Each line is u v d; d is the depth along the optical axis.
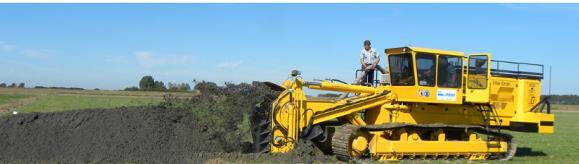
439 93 13.60
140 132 12.57
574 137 25.50
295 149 12.50
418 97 13.32
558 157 16.27
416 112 13.78
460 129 14.02
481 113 14.61
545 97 15.40
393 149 12.99
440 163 13.16
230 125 12.63
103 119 12.96
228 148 12.85
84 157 11.74
